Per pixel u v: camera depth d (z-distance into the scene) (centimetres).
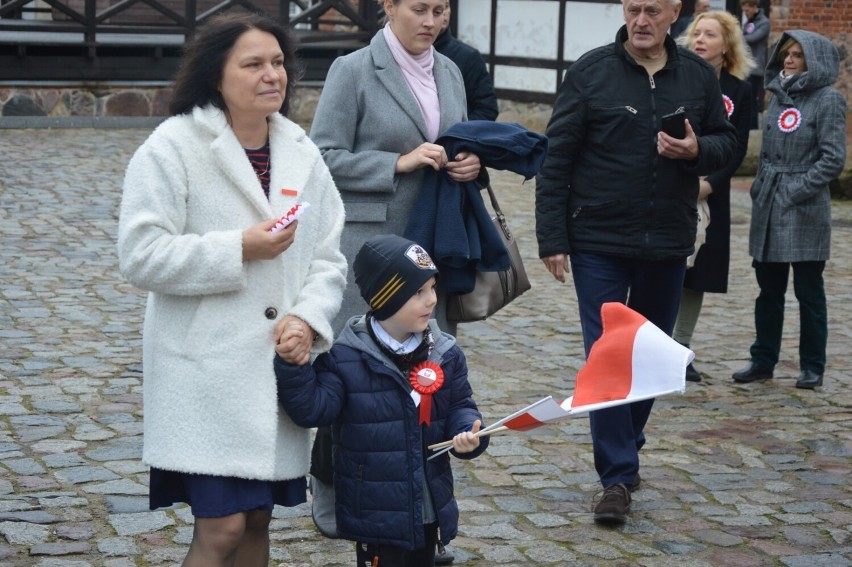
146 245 342
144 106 1895
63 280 923
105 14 1848
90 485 530
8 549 461
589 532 505
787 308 956
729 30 727
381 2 500
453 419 378
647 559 479
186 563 356
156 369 354
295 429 363
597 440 525
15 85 1802
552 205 540
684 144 518
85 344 760
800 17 1953
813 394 728
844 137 714
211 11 1958
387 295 366
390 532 367
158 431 351
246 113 353
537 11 1964
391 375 367
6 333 776
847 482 579
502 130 486
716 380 755
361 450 368
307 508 520
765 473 588
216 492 349
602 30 1898
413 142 488
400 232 490
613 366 390
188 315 352
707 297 992
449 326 504
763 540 504
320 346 361
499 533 500
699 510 536
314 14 2047
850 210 1439
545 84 1977
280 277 355
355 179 482
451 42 644
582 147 539
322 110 492
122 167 1456
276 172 360
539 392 711
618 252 531
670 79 533
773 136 732
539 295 973
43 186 1302
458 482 560
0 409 629
